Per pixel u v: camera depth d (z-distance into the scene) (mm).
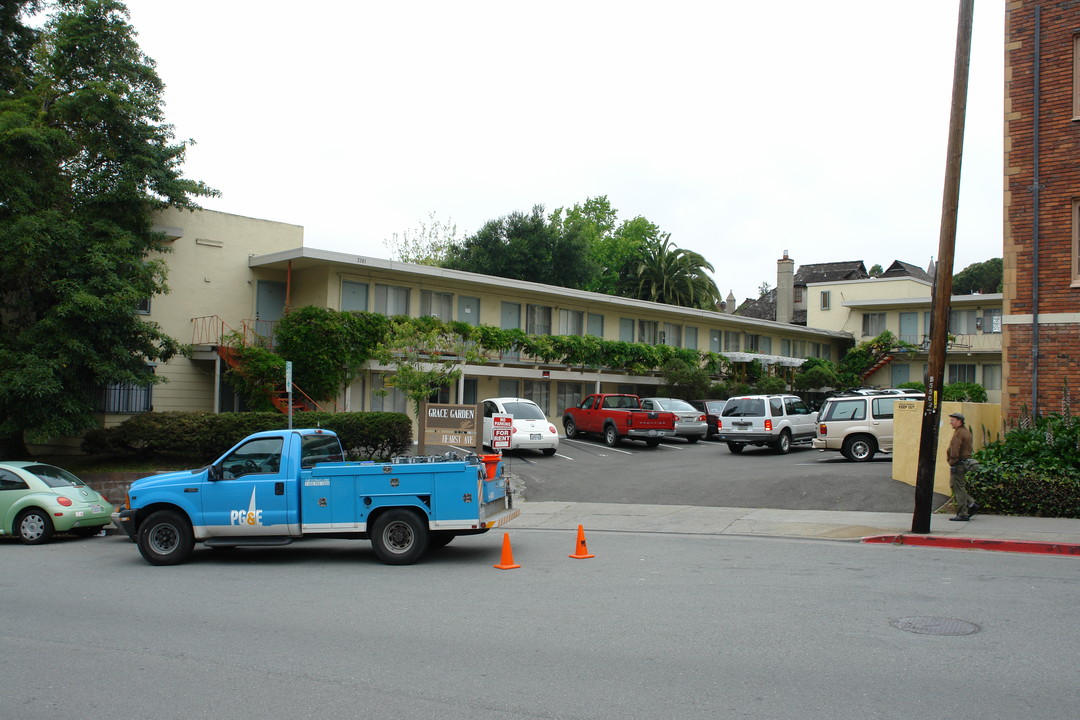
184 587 9922
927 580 9250
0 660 6781
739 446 26141
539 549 12164
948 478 15406
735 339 43906
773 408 25469
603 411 28938
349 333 25547
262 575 10664
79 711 5535
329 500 11336
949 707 5258
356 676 6172
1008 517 13625
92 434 21719
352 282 27547
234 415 21375
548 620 7738
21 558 12758
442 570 10609
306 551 12891
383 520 11164
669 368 36062
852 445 21938
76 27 20453
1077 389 15039
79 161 20484
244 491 11500
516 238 48250
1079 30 15234
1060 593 8516
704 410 31875
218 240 27438
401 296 28938
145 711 5508
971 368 45469
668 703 5430
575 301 35125
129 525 11898
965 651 6469
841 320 50812
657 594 8758
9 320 20547
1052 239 15398
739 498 16656
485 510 11320
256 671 6352
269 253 27953
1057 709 5203
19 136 18016
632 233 57000
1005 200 15914
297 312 25500
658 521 14742
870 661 6250
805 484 16922
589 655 6570
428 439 19672
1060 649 6492
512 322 32594
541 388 34062
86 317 18438
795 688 5672
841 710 5230
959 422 13586
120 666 6559
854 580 9305
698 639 6953
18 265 18141
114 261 19203
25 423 18594
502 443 19984
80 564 11984
